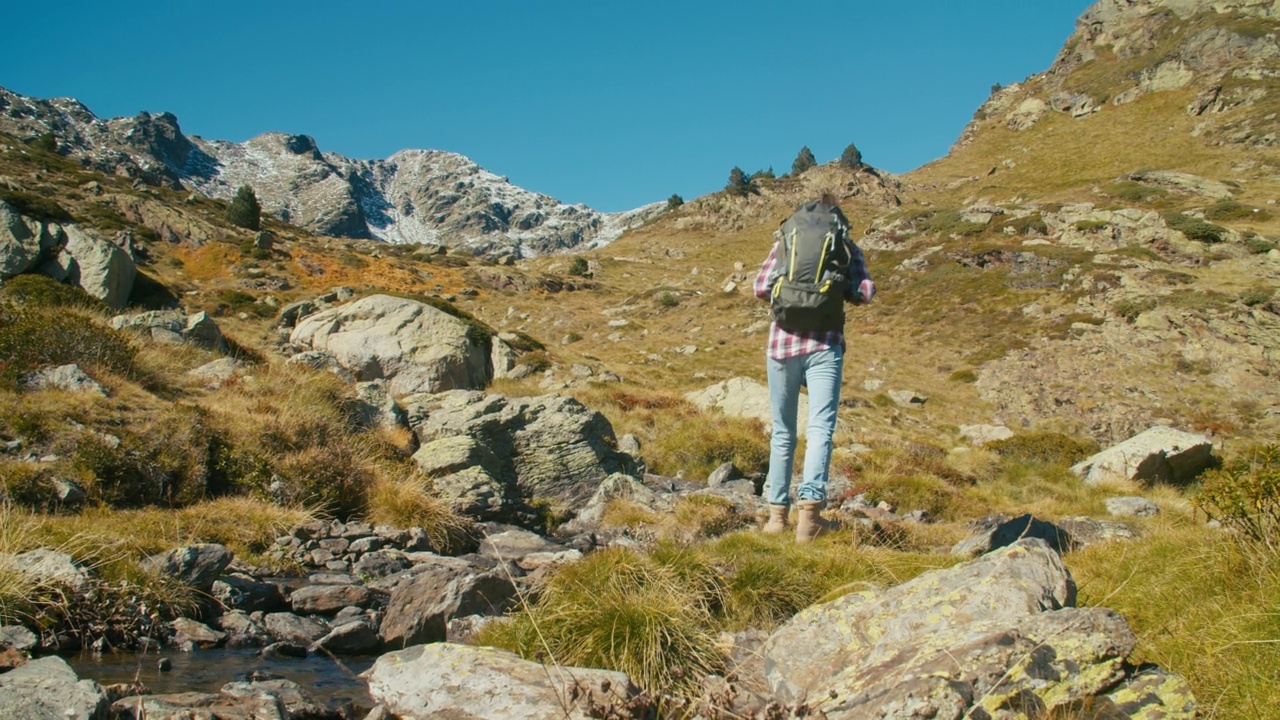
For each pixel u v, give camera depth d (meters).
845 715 2.66
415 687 3.35
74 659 4.30
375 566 7.02
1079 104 100.31
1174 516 8.54
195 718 3.10
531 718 2.93
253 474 8.74
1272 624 3.22
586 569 4.64
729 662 3.76
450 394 13.25
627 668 3.54
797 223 5.22
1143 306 39.66
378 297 20.33
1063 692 2.51
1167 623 3.75
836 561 4.93
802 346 5.37
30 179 53.22
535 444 11.54
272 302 40.81
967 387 36.66
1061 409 33.34
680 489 12.55
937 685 2.55
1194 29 95.81
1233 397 32.53
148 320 14.01
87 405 8.67
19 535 5.54
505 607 5.04
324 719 3.40
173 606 5.15
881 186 98.38
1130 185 62.97
